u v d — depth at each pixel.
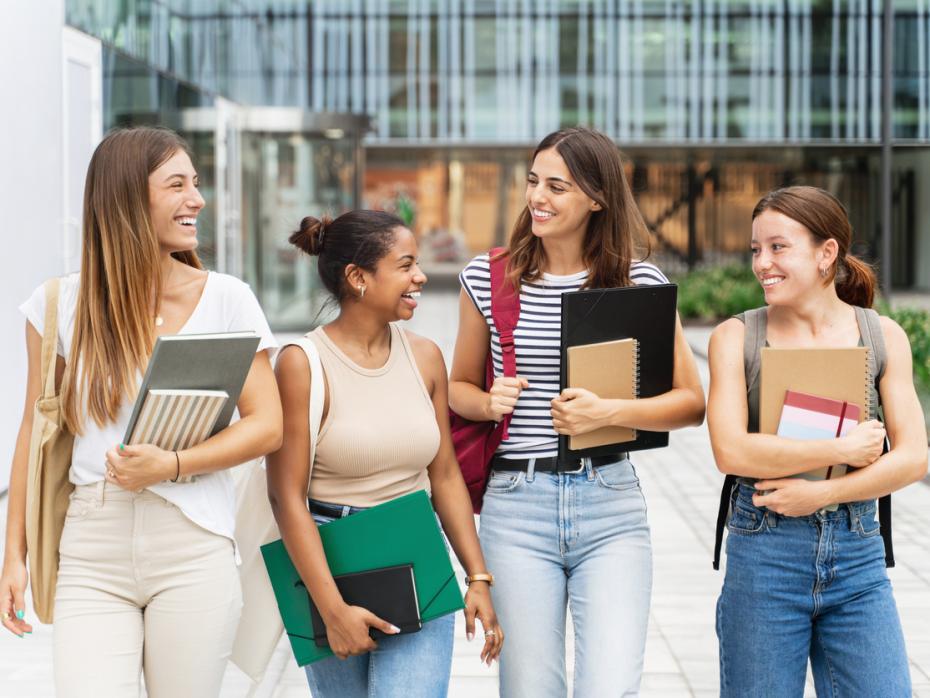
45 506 2.65
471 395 3.15
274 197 17.20
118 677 2.57
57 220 8.21
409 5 27.30
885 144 14.93
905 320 9.76
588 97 27.19
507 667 3.06
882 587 2.86
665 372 3.09
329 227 2.90
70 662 2.56
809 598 2.85
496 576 3.07
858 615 2.84
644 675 4.52
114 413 2.60
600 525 3.06
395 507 2.79
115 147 2.61
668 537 6.54
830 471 2.83
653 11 26.80
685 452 9.03
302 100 27.34
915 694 4.26
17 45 7.39
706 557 6.12
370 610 2.76
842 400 2.80
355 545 2.78
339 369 2.86
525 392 3.11
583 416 2.93
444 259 40.69
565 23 27.06
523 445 3.09
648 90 26.98
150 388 2.44
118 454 2.47
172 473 2.50
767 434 2.82
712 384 2.92
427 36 27.36
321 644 2.82
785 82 26.56
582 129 3.09
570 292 2.92
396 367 2.93
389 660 2.81
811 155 31.25
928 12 23.06
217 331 2.71
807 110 26.58
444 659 2.84
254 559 2.91
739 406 2.86
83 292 2.64
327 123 17.11
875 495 2.78
